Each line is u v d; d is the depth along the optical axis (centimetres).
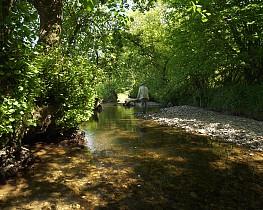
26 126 610
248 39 1463
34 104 638
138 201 417
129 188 470
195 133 1028
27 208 390
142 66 2788
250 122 1216
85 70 825
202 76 2047
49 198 425
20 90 497
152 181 504
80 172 555
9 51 499
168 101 2650
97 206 399
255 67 1597
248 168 576
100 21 1215
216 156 677
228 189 463
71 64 769
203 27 1556
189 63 1964
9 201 411
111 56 1338
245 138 869
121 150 752
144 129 1153
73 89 769
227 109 1647
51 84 716
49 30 815
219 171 559
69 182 496
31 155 626
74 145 813
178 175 537
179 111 1867
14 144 564
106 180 509
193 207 396
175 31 1923
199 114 1642
